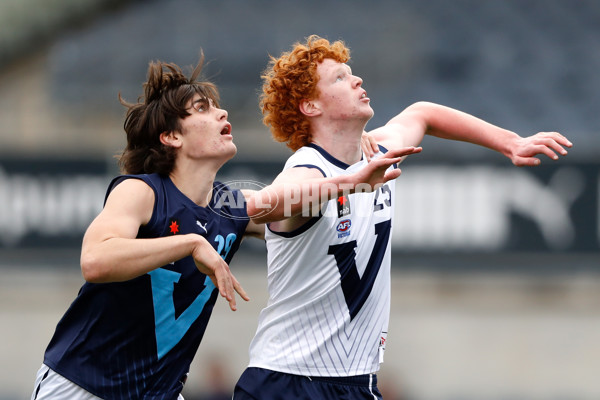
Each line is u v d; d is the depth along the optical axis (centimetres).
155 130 1382
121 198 1312
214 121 1390
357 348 1376
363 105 1345
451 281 3894
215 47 5100
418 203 3850
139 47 5184
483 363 3906
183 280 1373
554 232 3809
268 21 5353
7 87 4981
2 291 3994
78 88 4922
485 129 1595
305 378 1355
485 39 5297
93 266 1216
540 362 3881
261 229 1513
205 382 3856
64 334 1398
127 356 1379
